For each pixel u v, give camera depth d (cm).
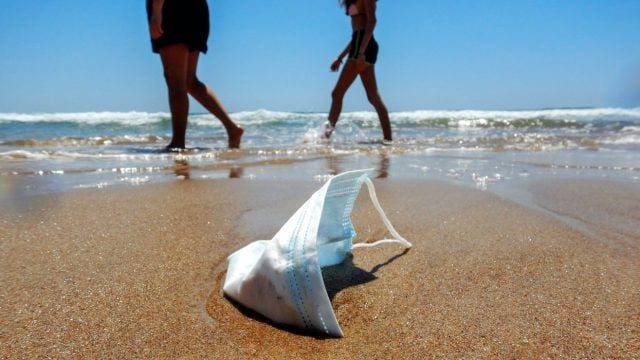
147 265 185
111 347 131
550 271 185
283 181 357
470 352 131
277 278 141
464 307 155
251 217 254
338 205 177
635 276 180
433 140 734
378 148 590
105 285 167
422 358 128
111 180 354
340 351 130
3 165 420
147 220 244
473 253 203
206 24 557
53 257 192
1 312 147
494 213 267
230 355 128
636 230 239
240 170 411
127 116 1619
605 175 398
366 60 694
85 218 245
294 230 144
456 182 357
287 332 139
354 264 189
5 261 186
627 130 1051
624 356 128
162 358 127
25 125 1342
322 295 136
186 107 559
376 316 149
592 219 258
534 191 328
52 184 335
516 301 160
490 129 1194
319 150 554
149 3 517
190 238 218
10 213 252
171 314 148
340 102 718
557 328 142
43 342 133
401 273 181
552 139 759
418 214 263
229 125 595
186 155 496
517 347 133
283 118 1683
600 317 149
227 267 185
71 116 1577
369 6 661
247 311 150
